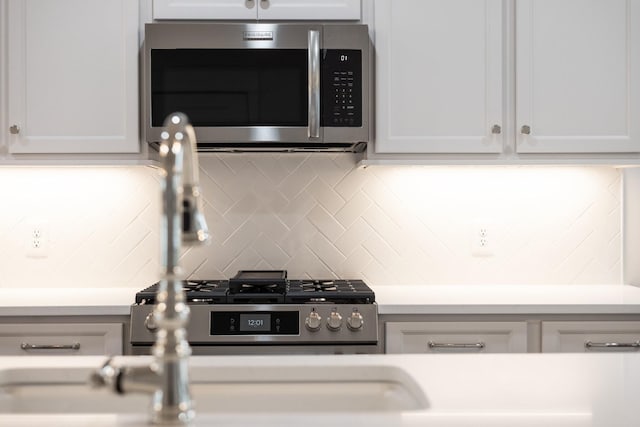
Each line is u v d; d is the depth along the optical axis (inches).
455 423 34.6
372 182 113.4
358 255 113.4
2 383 48.4
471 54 99.7
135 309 88.9
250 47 96.0
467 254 114.0
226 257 112.8
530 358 51.6
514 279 114.2
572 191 114.2
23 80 97.8
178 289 33.5
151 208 112.1
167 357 32.8
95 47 98.0
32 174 111.2
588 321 92.0
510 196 114.2
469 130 99.7
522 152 100.3
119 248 112.0
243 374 50.1
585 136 100.1
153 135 95.7
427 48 99.4
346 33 96.4
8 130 98.2
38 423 34.0
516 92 99.9
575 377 45.3
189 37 95.9
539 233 114.2
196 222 34.9
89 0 97.9
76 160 98.9
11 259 111.3
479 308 90.8
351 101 96.5
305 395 50.2
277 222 113.2
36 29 97.8
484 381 44.4
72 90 97.9
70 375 49.4
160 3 98.9
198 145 103.4
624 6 99.9
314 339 88.7
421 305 90.4
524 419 35.5
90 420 34.5
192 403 34.4
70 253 111.6
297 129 96.6
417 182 113.7
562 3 99.7
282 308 89.0
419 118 99.7
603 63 100.0
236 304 89.4
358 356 53.2
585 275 114.5
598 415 36.3
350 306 89.5
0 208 111.0
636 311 91.4
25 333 89.3
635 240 113.0
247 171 112.8
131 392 33.2
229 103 96.4
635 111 100.0
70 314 89.0
